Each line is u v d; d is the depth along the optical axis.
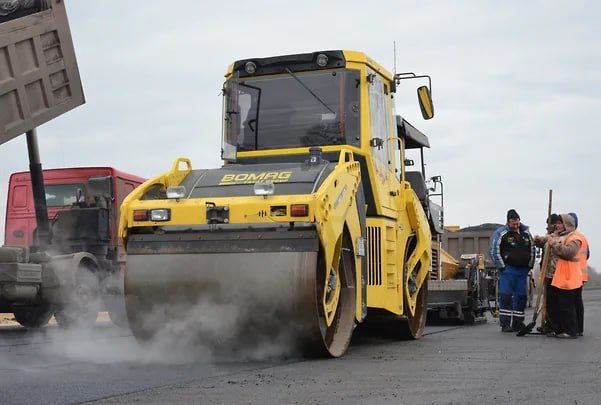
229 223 7.44
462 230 25.28
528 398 5.46
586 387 5.98
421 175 13.28
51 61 9.59
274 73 9.55
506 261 13.04
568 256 11.52
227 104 9.63
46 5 9.51
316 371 6.84
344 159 8.30
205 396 5.44
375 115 9.65
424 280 11.38
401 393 5.63
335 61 9.40
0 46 8.86
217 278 7.36
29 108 9.37
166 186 8.09
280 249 7.32
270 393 5.57
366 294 8.71
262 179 7.87
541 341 10.73
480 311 17.33
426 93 10.28
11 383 6.16
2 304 12.81
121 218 7.74
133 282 7.58
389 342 10.52
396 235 10.09
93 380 6.31
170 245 7.58
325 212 7.38
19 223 15.34
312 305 7.18
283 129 9.42
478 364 7.51
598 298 32.19
